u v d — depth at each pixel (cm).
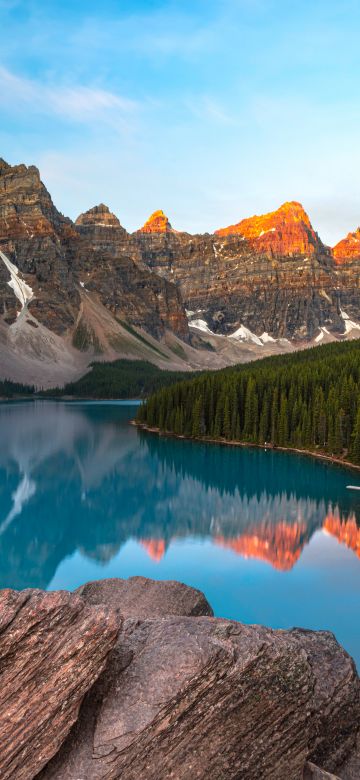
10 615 1073
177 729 1077
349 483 8425
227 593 3878
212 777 1092
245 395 13688
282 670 1176
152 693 1088
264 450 11781
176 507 6875
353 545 5166
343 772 1251
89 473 9081
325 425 11469
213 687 1115
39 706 1039
